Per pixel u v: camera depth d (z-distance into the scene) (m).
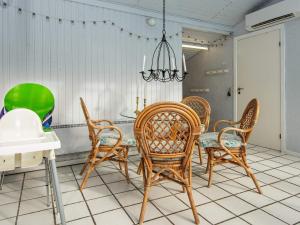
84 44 3.12
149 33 3.60
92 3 3.12
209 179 2.21
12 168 1.25
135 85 3.52
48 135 1.47
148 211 1.78
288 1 3.19
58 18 2.93
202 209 1.80
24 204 1.92
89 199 1.99
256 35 3.87
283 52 3.44
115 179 2.45
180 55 3.88
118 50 3.36
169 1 3.32
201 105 3.12
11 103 2.19
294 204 1.87
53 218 1.71
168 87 3.82
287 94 3.43
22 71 2.75
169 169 1.67
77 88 3.10
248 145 3.98
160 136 1.63
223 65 4.60
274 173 2.57
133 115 2.75
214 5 3.56
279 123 3.56
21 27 2.73
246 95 4.11
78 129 3.11
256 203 1.89
